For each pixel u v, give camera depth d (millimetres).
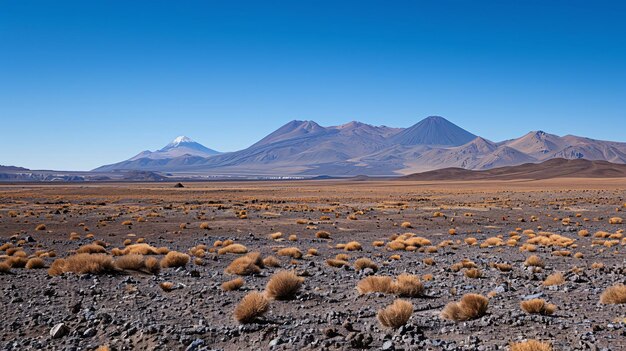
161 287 17734
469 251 31734
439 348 10727
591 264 24859
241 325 12883
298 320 13422
